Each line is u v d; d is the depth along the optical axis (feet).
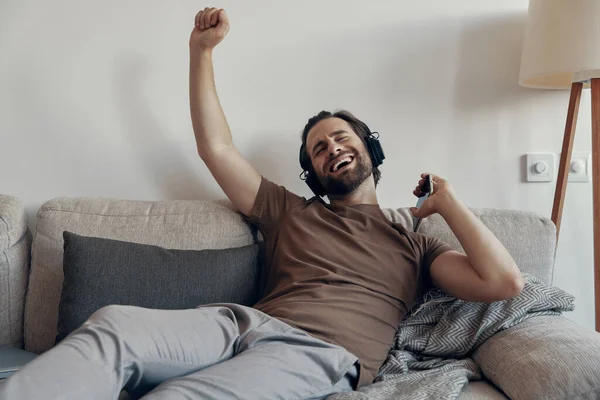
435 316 5.24
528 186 6.74
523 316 4.91
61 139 6.61
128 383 3.76
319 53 6.66
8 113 6.58
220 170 5.75
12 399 3.03
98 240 5.21
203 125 5.74
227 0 6.61
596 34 5.52
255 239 6.01
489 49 6.66
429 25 6.66
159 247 5.38
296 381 3.99
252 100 6.68
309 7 6.64
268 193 5.81
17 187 6.62
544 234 5.71
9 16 6.52
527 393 3.94
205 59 5.76
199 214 5.85
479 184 6.76
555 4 5.70
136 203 5.99
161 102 6.63
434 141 6.73
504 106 6.70
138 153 6.65
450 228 5.23
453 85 6.70
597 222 5.92
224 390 3.61
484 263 4.81
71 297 4.96
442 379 4.24
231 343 4.22
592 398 3.80
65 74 6.57
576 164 6.70
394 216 5.96
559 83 6.43
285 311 4.79
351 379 4.43
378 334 4.88
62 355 3.36
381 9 6.65
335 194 5.91
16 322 5.58
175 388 3.50
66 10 6.55
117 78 6.60
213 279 5.25
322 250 5.31
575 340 4.23
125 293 4.99
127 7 6.57
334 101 6.70
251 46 6.64
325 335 4.63
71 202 5.90
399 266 5.26
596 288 5.92
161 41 6.59
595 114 5.96
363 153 5.86
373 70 6.68
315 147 5.93
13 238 5.60
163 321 3.99
